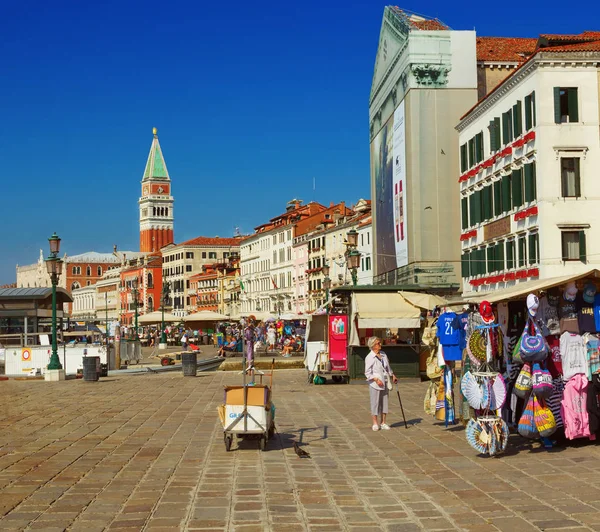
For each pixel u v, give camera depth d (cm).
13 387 3117
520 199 5175
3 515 995
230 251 17400
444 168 7131
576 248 4834
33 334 4078
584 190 4819
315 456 1404
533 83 4912
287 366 4203
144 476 1238
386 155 8238
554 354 1406
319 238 11638
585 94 4831
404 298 2903
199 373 3978
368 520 952
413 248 7175
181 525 942
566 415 1368
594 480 1116
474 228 6100
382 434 1661
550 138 4819
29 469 1302
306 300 12212
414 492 1096
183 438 1639
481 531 888
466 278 6272
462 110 7138
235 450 1477
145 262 19850
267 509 1014
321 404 2292
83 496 1099
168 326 12181
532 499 1023
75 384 3278
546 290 1398
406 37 7256
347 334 3042
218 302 16612
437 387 1775
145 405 2342
